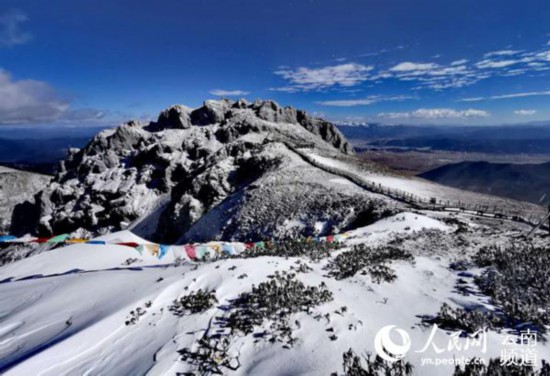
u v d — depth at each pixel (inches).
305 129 4141.2
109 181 3486.7
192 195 2362.2
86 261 949.2
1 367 340.5
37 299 564.7
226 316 378.3
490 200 1851.6
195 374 287.7
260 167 2279.8
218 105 4347.9
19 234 3732.8
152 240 2452.0
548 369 233.9
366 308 389.4
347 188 1628.9
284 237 1341.0
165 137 3806.6
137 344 347.6
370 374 247.0
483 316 343.0
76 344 350.0
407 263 569.9
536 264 483.8
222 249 601.9
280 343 317.7
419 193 1846.7
